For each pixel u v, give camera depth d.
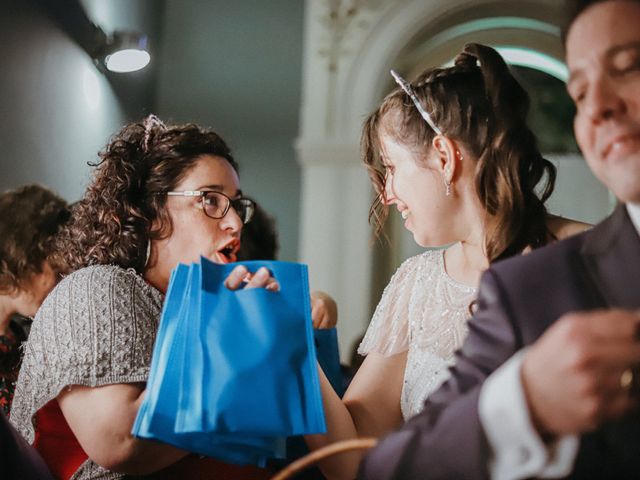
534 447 0.70
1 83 3.72
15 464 1.28
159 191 1.65
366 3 5.75
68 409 1.40
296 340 1.23
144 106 5.91
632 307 0.82
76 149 4.72
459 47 6.02
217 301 1.22
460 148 1.44
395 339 1.58
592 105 0.81
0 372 2.03
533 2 5.59
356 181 5.57
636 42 0.80
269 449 1.22
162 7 6.20
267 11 6.10
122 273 1.55
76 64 4.65
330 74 5.71
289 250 5.77
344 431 1.49
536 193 1.50
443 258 1.60
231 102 6.05
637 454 0.79
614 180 0.82
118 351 1.42
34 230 2.13
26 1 3.95
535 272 0.88
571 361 0.64
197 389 1.16
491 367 0.87
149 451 1.37
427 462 0.78
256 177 5.91
